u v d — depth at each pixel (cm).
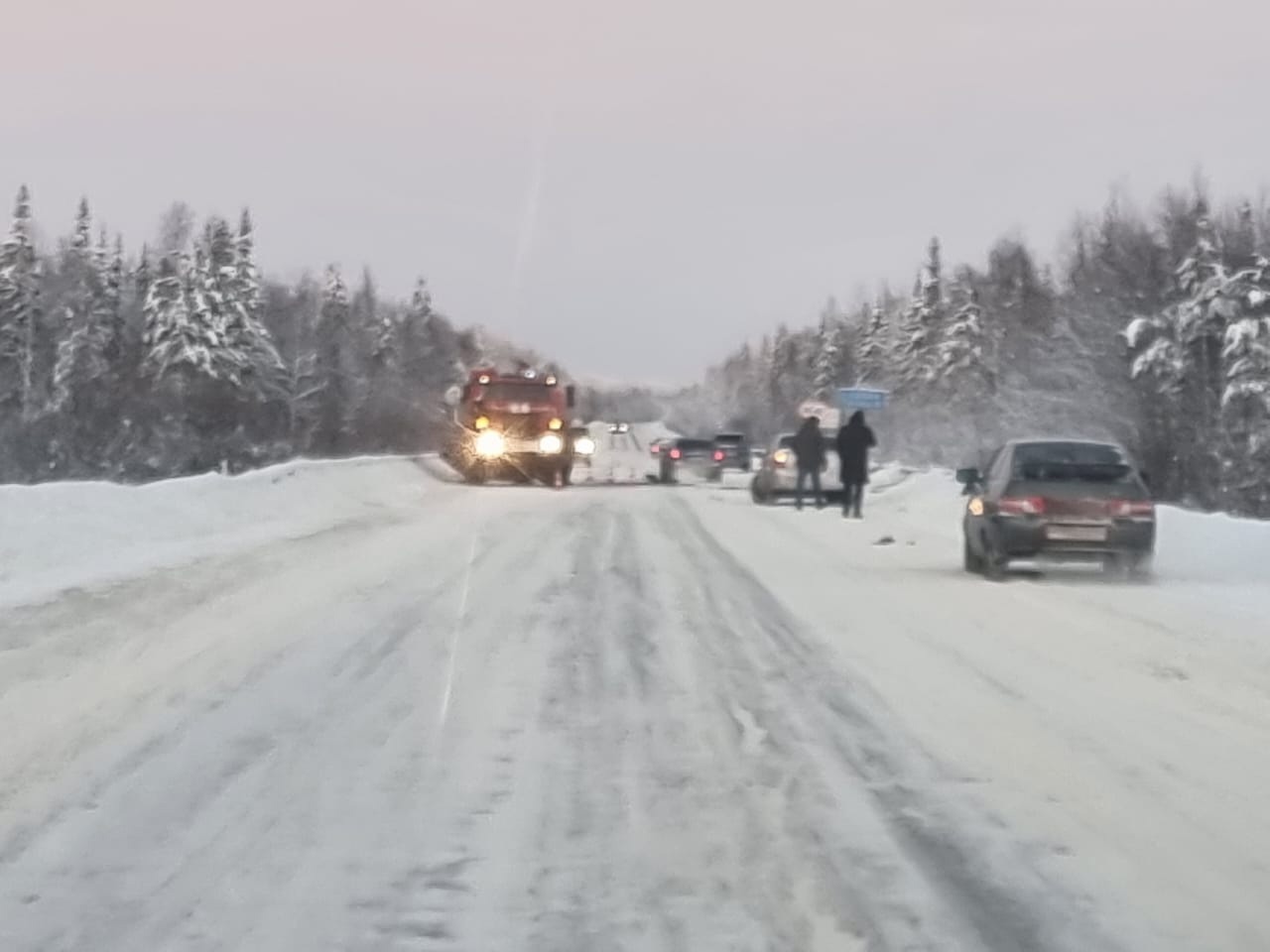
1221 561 2044
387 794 779
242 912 604
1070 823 736
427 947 568
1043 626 1398
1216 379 6066
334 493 3031
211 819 732
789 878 652
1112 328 6456
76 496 1955
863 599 1596
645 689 1061
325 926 589
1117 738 919
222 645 1220
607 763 851
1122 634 1348
